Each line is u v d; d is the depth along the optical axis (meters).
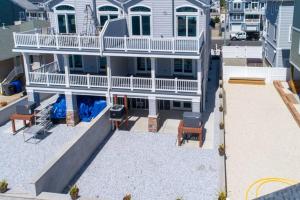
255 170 19.02
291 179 18.09
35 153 21.91
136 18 27.23
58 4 28.16
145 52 24.02
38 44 25.66
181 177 19.03
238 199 16.53
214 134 23.91
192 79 26.56
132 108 28.70
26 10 47.28
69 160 18.95
